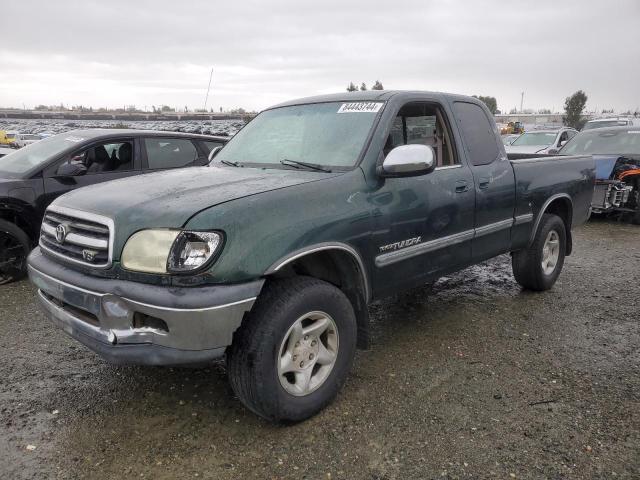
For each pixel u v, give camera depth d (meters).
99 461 2.67
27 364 3.77
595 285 5.73
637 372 3.65
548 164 5.14
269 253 2.67
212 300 2.49
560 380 3.52
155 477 2.55
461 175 4.02
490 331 4.39
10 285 5.59
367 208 3.22
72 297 2.80
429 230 3.70
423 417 3.06
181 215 2.59
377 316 4.76
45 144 6.54
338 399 3.26
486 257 4.44
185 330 2.48
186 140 7.38
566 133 17.25
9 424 3.00
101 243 2.72
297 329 2.87
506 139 19.53
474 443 2.81
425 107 3.98
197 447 2.79
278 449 2.77
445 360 3.83
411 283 3.67
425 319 4.68
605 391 3.37
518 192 4.63
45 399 3.28
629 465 2.62
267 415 2.81
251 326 2.73
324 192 3.05
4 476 2.55
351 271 3.23
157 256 2.54
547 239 5.22
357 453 2.73
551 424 2.99
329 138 3.63
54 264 3.02
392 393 3.34
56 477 2.55
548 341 4.19
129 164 6.70
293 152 3.71
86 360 3.84
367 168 3.33
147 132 6.98
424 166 3.26
